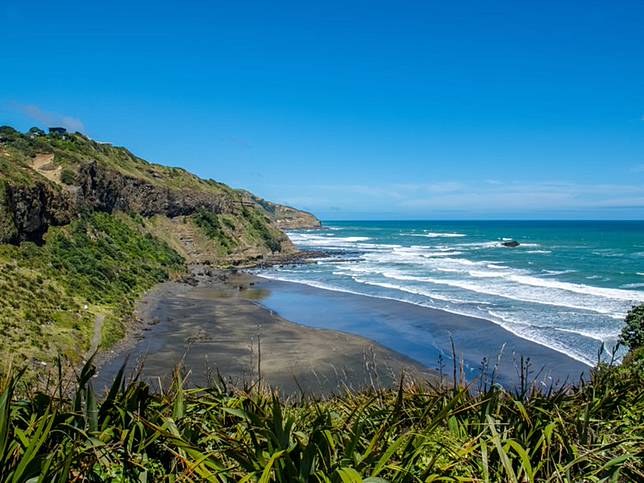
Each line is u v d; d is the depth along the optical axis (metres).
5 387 3.17
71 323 21.92
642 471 3.65
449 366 19.73
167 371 18.58
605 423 4.42
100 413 3.75
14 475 2.67
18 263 27.47
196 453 3.27
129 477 3.24
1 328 18.34
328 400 6.03
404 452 3.33
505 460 3.28
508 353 21.58
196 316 30.19
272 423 3.52
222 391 4.88
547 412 3.99
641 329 12.61
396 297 37.16
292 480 2.93
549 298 34.84
